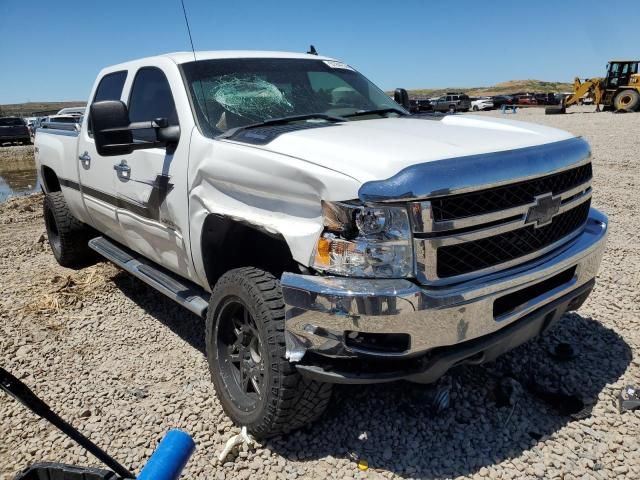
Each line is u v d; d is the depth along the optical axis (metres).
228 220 3.30
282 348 2.81
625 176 10.31
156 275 4.31
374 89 4.71
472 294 2.60
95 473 2.00
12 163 24.09
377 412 3.31
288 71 4.27
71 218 6.00
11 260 6.95
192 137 3.56
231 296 3.13
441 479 2.79
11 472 3.05
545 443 3.00
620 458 2.87
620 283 5.02
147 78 4.32
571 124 23.30
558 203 2.95
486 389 3.46
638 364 3.70
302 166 2.75
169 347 4.41
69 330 4.76
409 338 2.53
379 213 2.47
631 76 33.00
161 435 3.28
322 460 2.98
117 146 3.44
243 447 3.07
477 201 2.61
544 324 3.18
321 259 2.63
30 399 1.89
